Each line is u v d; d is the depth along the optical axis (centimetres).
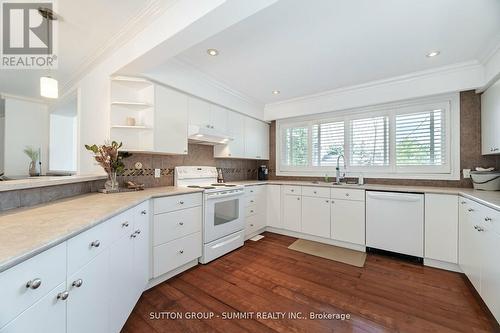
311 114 372
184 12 145
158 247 199
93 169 245
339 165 359
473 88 243
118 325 130
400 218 258
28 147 393
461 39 195
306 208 332
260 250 290
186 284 203
